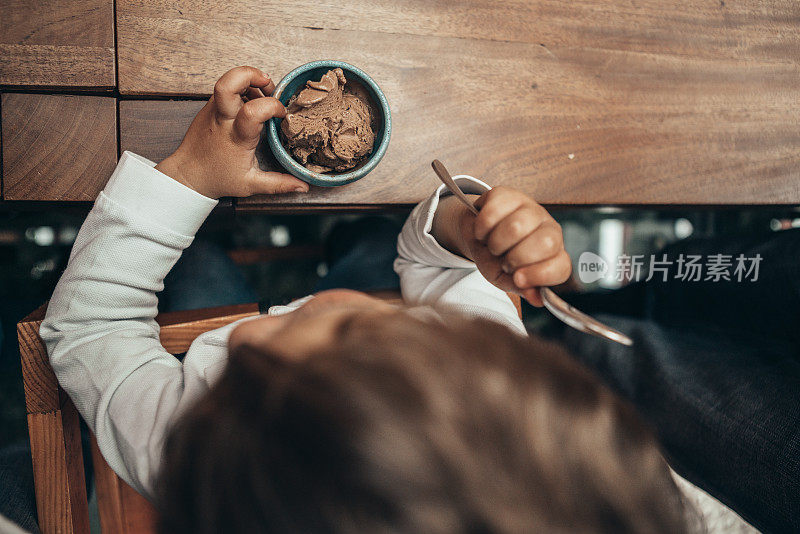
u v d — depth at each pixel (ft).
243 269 4.04
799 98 2.72
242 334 1.10
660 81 2.61
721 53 2.65
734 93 2.67
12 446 2.63
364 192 2.37
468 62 2.44
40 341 1.97
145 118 2.20
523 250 1.27
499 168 2.49
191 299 3.04
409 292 2.28
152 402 1.69
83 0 2.12
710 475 2.75
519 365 0.83
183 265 3.06
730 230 4.35
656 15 2.59
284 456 0.76
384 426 0.71
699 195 2.67
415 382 0.75
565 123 2.54
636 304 3.63
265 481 0.76
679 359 3.03
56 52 2.12
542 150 2.52
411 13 2.38
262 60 2.26
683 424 2.88
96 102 2.16
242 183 2.03
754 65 2.68
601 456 0.76
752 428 2.54
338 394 0.75
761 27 2.68
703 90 2.65
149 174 1.86
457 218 1.79
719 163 2.67
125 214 1.84
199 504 0.82
